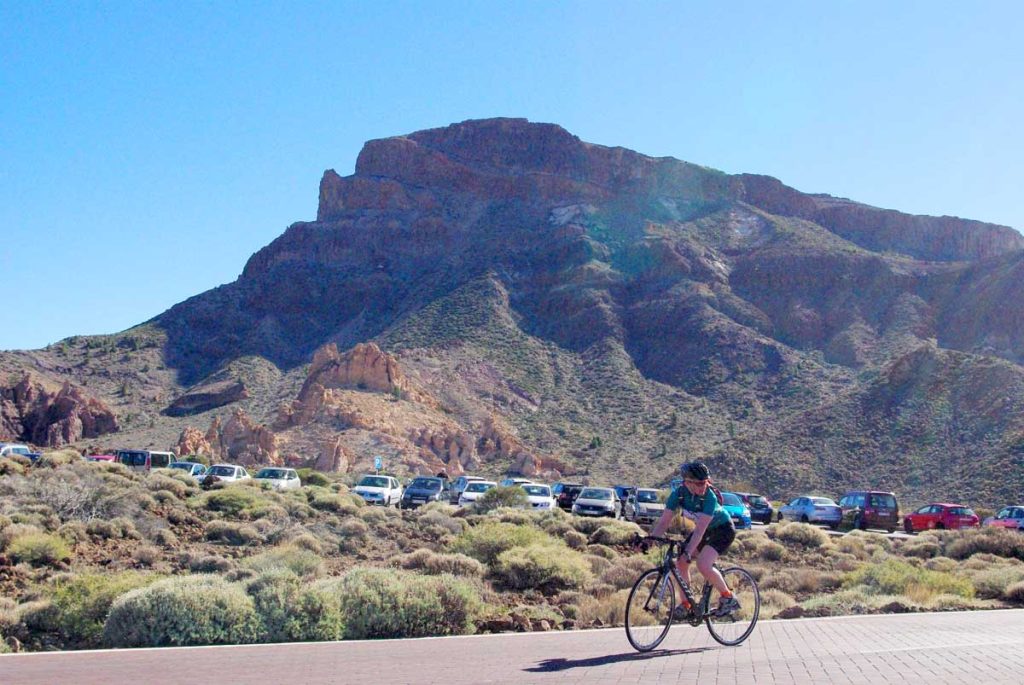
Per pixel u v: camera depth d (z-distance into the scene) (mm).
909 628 12180
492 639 11305
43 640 14641
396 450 90688
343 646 10789
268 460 86875
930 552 33250
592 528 35906
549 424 117188
